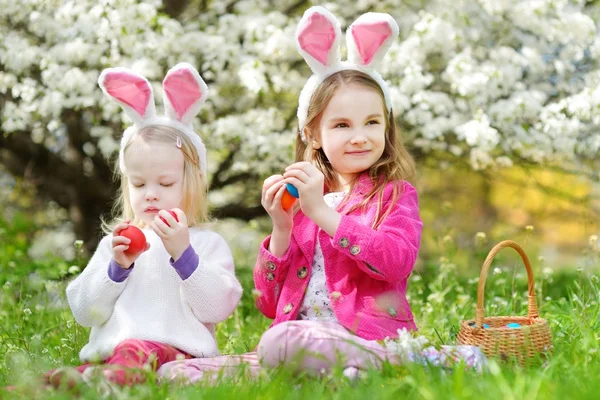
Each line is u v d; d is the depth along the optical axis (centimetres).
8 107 677
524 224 1038
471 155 729
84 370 294
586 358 313
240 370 297
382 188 357
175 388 281
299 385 286
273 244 356
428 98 630
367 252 327
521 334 329
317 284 351
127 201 384
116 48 633
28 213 1023
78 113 786
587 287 475
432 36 623
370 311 337
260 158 763
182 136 374
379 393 255
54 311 515
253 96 716
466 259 791
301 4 749
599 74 684
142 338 338
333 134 359
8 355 371
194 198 374
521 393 247
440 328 453
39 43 694
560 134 643
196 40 650
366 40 369
